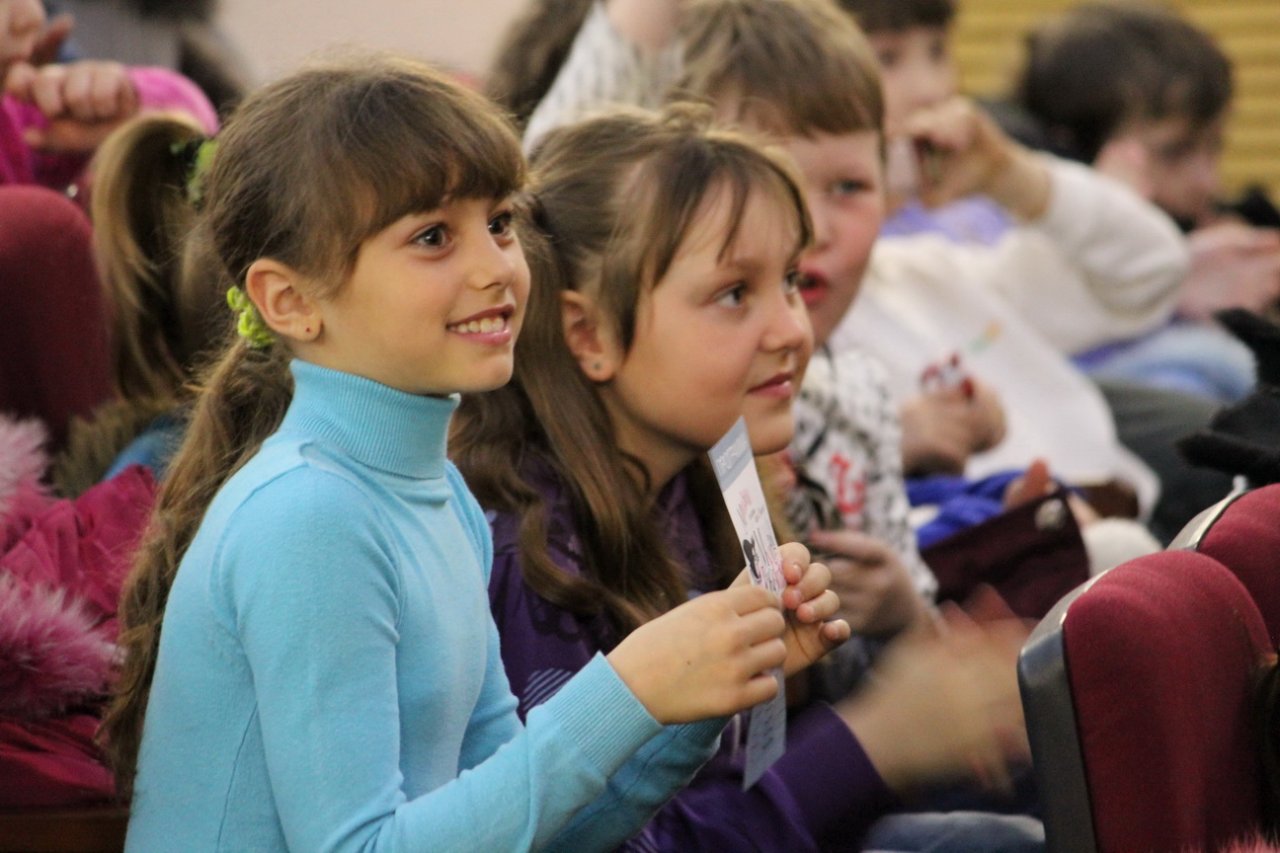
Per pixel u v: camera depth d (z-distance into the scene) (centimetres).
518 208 550
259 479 404
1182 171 1292
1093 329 1143
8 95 805
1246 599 460
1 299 624
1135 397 1099
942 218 1184
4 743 515
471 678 428
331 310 410
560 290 547
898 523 763
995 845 548
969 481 873
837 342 956
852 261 723
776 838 503
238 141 425
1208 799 429
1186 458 568
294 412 421
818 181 712
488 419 545
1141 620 411
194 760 401
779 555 443
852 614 636
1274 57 1797
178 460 462
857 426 749
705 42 717
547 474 542
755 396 550
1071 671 408
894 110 1055
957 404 902
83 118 802
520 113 898
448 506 437
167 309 652
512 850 385
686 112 581
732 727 534
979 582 739
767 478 622
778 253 545
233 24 1404
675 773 440
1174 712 411
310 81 421
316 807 380
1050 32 1323
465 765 447
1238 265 1218
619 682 396
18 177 798
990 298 1020
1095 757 407
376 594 395
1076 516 823
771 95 698
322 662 385
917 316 995
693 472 591
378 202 400
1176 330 1188
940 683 529
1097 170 1289
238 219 420
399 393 413
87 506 577
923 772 521
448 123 407
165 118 673
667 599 541
